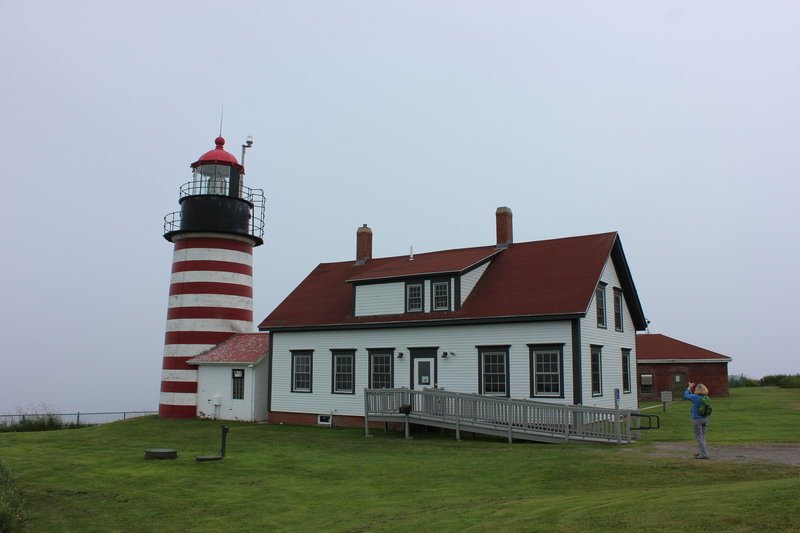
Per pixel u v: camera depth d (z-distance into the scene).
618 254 28.05
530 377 23.66
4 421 33.75
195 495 14.26
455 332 25.73
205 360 32.59
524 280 26.11
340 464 17.88
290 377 30.53
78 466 18.25
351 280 29.12
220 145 36.06
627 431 19.20
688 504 9.75
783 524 8.30
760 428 22.48
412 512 11.81
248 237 35.47
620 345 28.22
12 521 11.52
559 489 13.16
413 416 23.58
